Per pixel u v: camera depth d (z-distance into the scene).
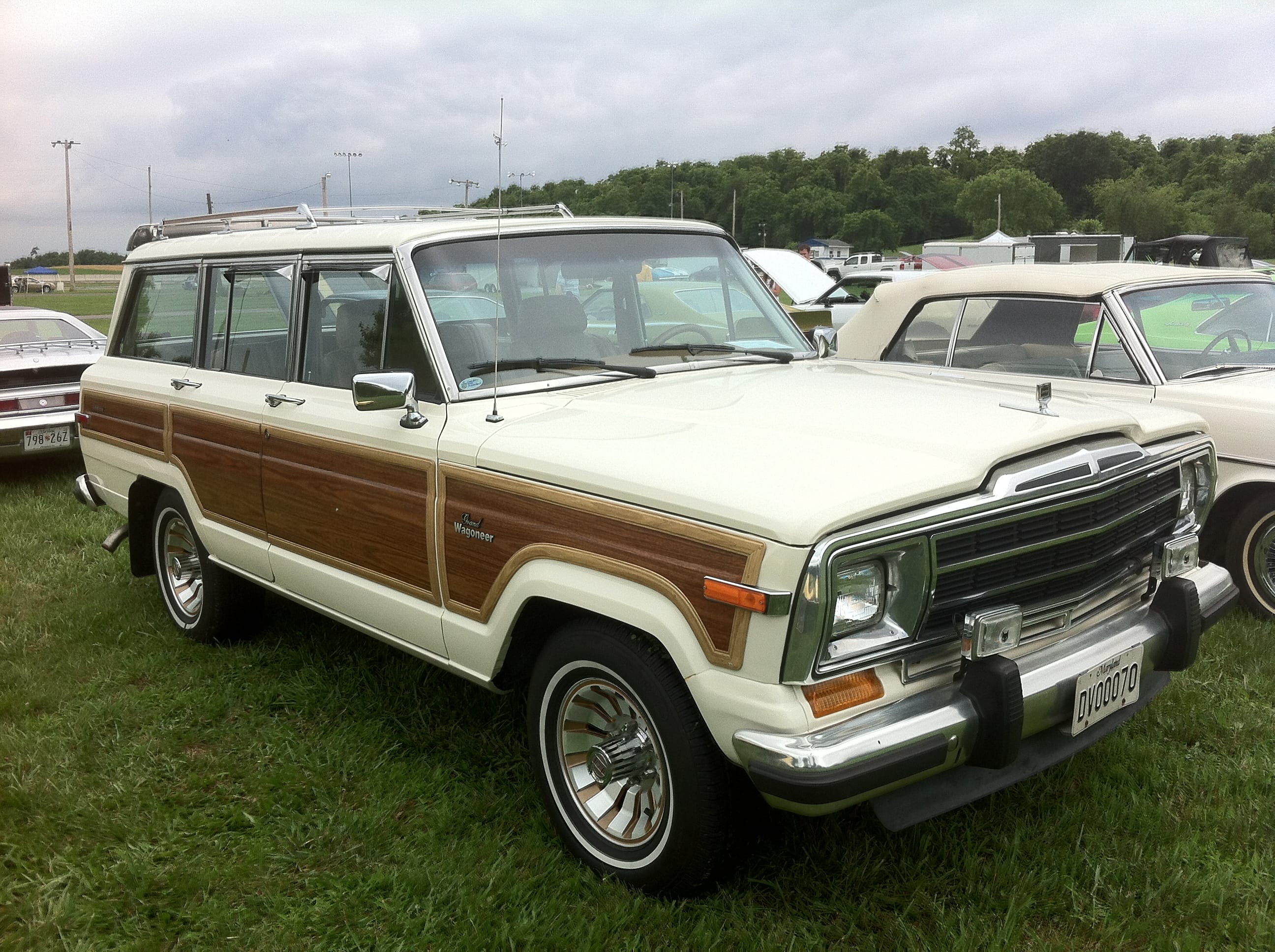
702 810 2.62
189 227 5.17
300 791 3.52
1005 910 2.79
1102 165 151.75
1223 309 5.42
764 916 2.77
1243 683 4.10
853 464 2.51
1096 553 2.86
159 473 4.75
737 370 3.78
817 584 2.25
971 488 2.51
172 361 4.84
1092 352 5.13
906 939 2.69
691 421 2.98
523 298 3.57
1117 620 3.06
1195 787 3.35
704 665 2.45
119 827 3.29
